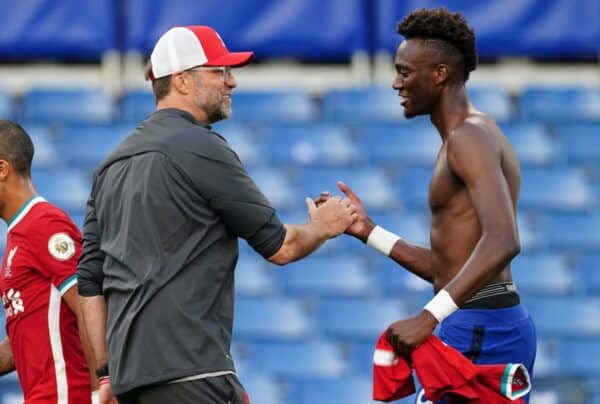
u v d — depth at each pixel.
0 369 18.97
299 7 44.66
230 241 15.50
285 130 46.25
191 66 15.75
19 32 44.47
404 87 16.58
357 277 40.56
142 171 15.23
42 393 17.48
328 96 47.03
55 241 17.34
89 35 44.69
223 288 15.29
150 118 15.80
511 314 16.27
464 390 15.41
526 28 45.06
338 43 44.84
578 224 43.16
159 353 14.69
